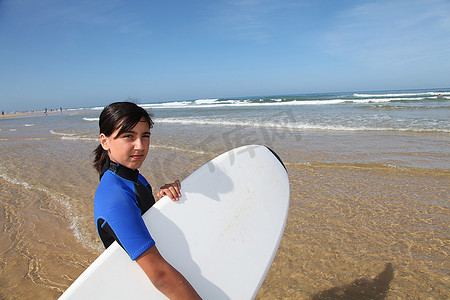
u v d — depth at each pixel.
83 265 3.07
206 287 1.22
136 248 0.97
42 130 17.12
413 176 5.15
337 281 2.60
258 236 1.47
